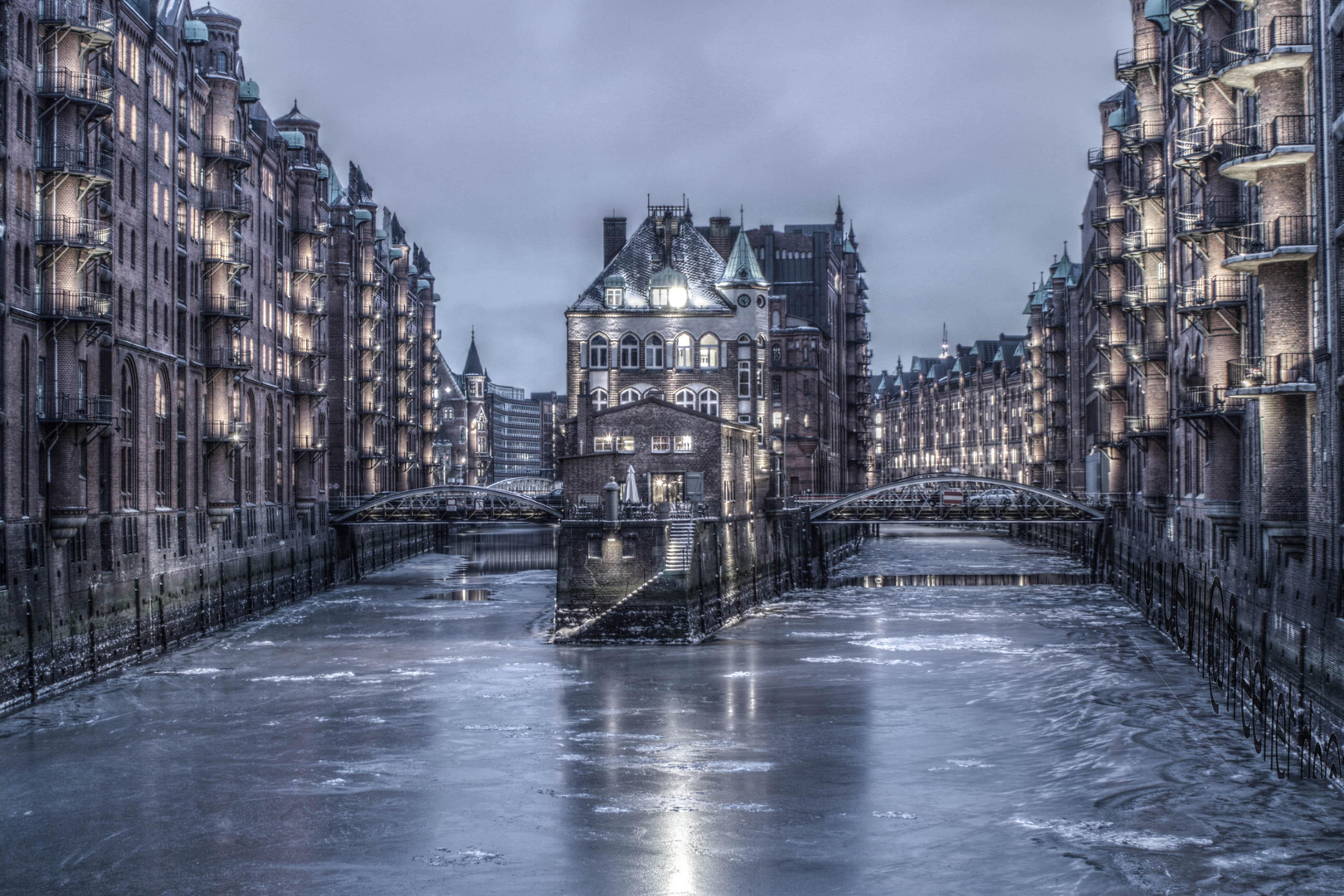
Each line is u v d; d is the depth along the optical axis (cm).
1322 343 3975
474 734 4428
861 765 3997
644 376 10181
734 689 5228
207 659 6084
